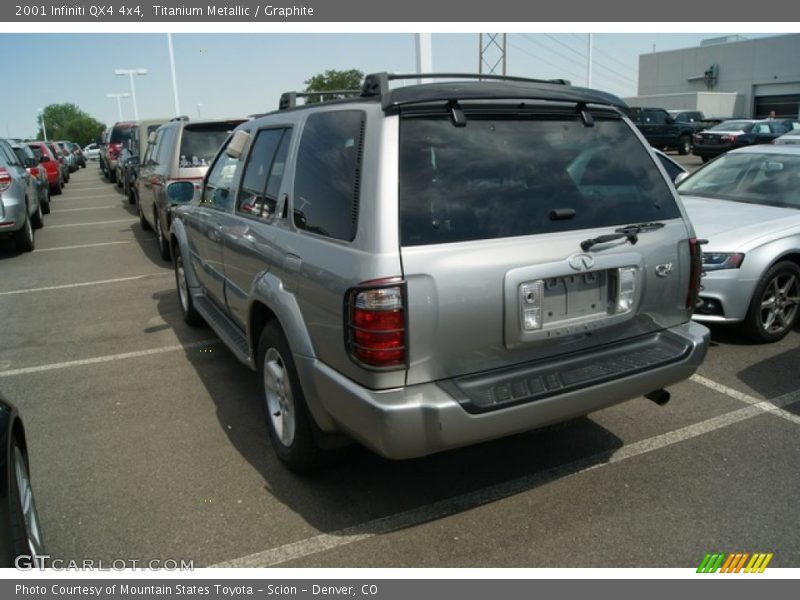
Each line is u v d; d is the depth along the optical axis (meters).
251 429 4.37
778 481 3.57
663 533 3.18
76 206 18.95
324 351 3.12
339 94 4.37
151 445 4.18
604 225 3.28
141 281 8.85
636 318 3.40
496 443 4.06
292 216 3.56
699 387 4.79
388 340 2.78
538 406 2.96
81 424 4.50
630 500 3.44
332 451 3.59
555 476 3.69
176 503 3.52
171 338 6.36
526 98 3.25
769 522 3.23
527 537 3.18
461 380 2.97
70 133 109.12
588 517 3.31
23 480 2.78
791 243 5.53
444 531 3.24
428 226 2.88
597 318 3.23
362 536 3.22
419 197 2.90
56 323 6.98
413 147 2.96
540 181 3.20
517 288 2.97
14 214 10.68
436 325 2.85
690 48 54.03
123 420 4.55
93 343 6.27
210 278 5.28
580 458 3.87
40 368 5.64
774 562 2.97
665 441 4.04
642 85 58.75
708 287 5.41
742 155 7.30
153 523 3.35
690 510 3.34
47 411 4.74
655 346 3.44
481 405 2.85
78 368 5.61
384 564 3.02
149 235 12.88
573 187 3.28
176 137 8.99
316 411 3.25
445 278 2.84
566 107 3.40
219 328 5.01
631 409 4.47
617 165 3.47
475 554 3.07
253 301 3.86
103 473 3.84
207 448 4.12
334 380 3.02
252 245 4.00
